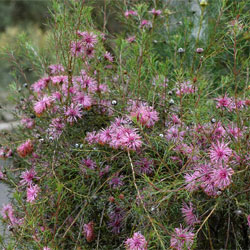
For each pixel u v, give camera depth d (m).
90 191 0.79
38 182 0.87
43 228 0.80
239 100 0.79
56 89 0.93
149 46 1.04
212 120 0.75
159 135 0.75
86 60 0.91
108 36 1.19
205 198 0.71
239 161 0.68
